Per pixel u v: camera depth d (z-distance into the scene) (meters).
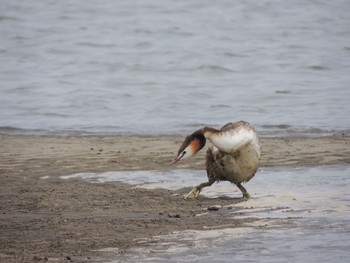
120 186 15.85
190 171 17.19
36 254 11.41
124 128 23.31
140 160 18.28
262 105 27.25
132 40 42.62
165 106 27.08
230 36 43.94
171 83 31.95
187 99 28.39
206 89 30.42
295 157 18.44
